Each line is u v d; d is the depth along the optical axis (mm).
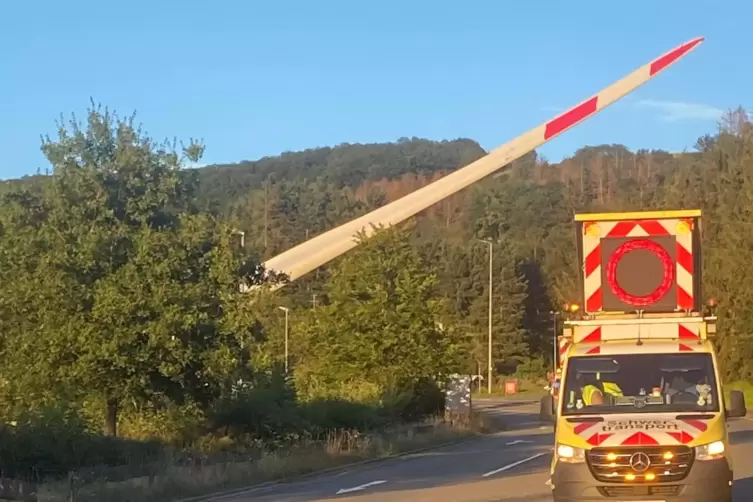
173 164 24828
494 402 74312
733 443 29156
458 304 106562
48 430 20953
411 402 39125
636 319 12883
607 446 11391
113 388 22812
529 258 116375
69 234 23297
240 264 24750
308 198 159875
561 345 13906
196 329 23125
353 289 39000
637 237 13164
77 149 24188
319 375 38375
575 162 182500
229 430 27516
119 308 22047
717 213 75562
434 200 61031
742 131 85625
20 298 22812
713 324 13031
